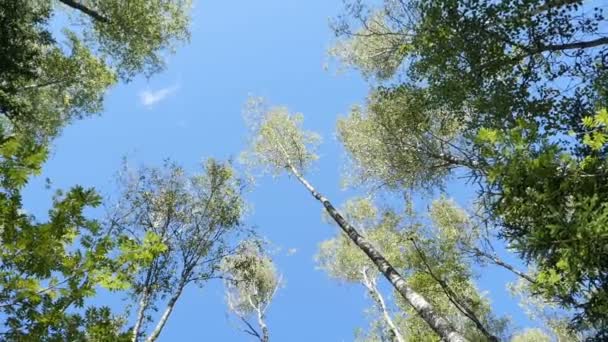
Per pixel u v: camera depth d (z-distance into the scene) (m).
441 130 11.26
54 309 3.89
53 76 15.66
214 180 12.13
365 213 18.59
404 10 10.89
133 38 16.06
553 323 14.50
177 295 9.98
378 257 10.66
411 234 13.34
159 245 4.34
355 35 12.25
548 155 3.49
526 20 7.20
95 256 4.04
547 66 7.56
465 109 9.24
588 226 3.17
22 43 10.54
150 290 9.62
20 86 12.59
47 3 13.76
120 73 16.98
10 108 10.88
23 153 3.55
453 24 7.66
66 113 17.72
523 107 7.54
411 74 8.93
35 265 3.84
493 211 4.13
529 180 3.58
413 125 11.73
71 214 3.98
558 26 7.12
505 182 3.69
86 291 4.01
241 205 12.40
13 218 3.74
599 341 4.07
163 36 16.77
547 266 3.96
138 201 11.22
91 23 16.28
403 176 13.00
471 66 7.77
